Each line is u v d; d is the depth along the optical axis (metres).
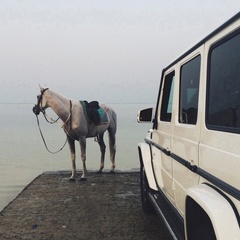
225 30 2.26
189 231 2.58
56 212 5.42
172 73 3.89
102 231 4.61
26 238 4.38
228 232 1.88
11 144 22.14
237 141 1.97
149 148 4.92
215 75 2.45
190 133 2.88
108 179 7.82
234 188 1.97
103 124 8.15
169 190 3.73
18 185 9.23
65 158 15.17
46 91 7.44
